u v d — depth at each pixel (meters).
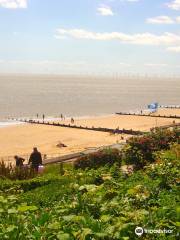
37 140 67.44
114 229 5.09
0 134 74.69
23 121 100.12
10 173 15.68
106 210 6.18
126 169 17.98
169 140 19.98
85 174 11.68
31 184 12.59
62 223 5.25
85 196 6.80
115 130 73.25
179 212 6.13
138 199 7.21
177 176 9.86
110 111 138.12
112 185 8.63
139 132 70.75
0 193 11.26
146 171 10.95
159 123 89.62
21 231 5.12
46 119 108.00
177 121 94.38
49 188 10.93
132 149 18.02
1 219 5.87
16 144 63.38
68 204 6.65
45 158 39.91
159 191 8.30
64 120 102.50
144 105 172.62
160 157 13.76
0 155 52.59
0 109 138.12
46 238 4.91
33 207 6.10
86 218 5.38
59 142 62.88
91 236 4.87
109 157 20.33
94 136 71.06
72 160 35.03
